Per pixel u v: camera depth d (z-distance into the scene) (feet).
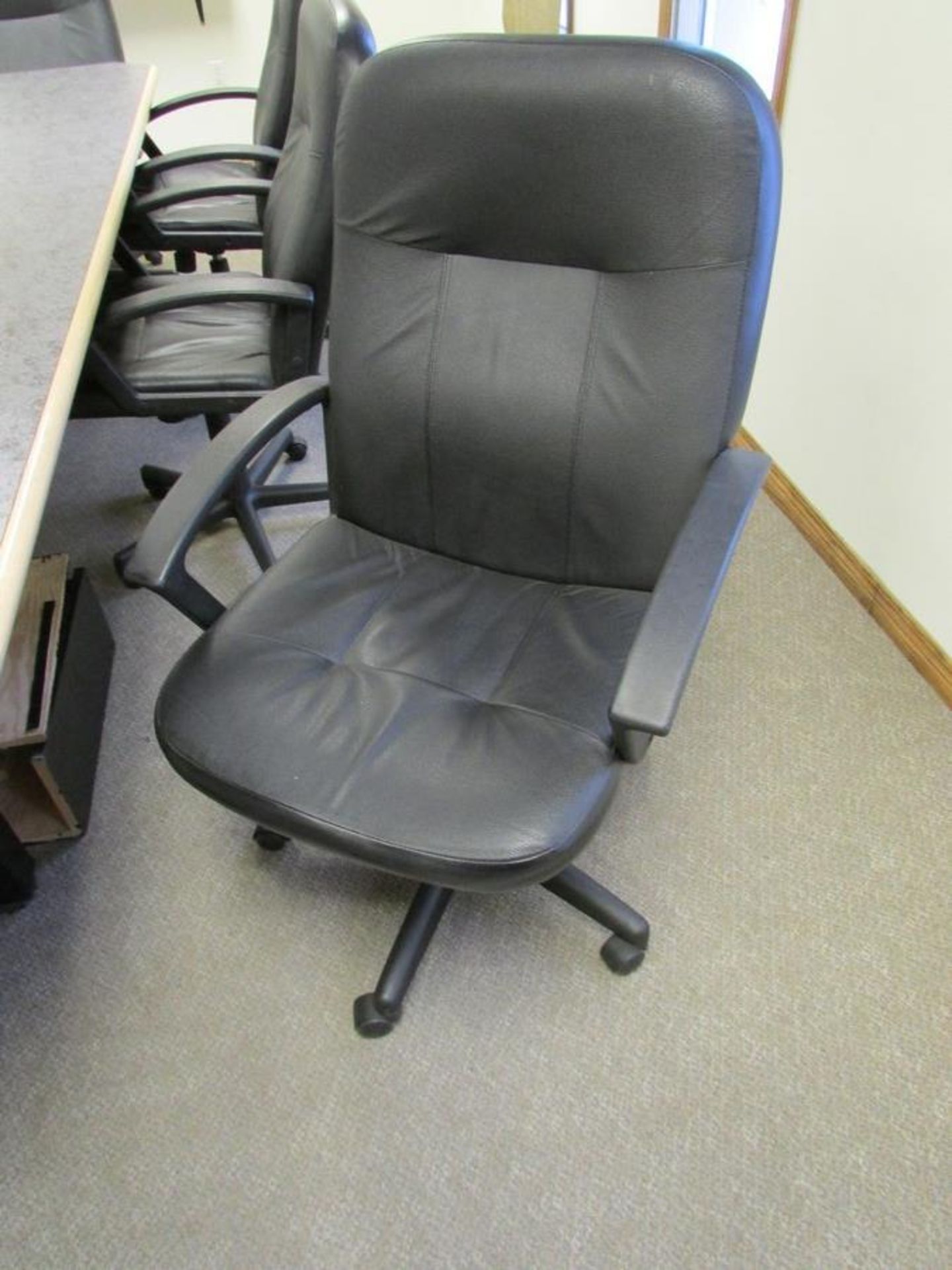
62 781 4.26
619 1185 3.37
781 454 6.34
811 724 4.92
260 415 3.57
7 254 4.39
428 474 3.82
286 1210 3.36
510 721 3.13
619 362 3.27
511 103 2.99
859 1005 3.80
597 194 3.04
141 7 10.11
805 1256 3.17
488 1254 3.23
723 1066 3.65
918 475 4.90
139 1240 3.30
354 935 4.16
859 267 5.07
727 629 5.50
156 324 5.70
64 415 3.28
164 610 5.85
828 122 5.11
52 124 5.98
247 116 10.98
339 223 3.57
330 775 2.93
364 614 3.67
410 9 10.53
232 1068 3.73
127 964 4.08
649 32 7.86
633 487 3.41
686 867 4.32
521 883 2.75
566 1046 3.75
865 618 5.53
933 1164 3.34
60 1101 3.65
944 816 4.45
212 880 4.39
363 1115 3.59
